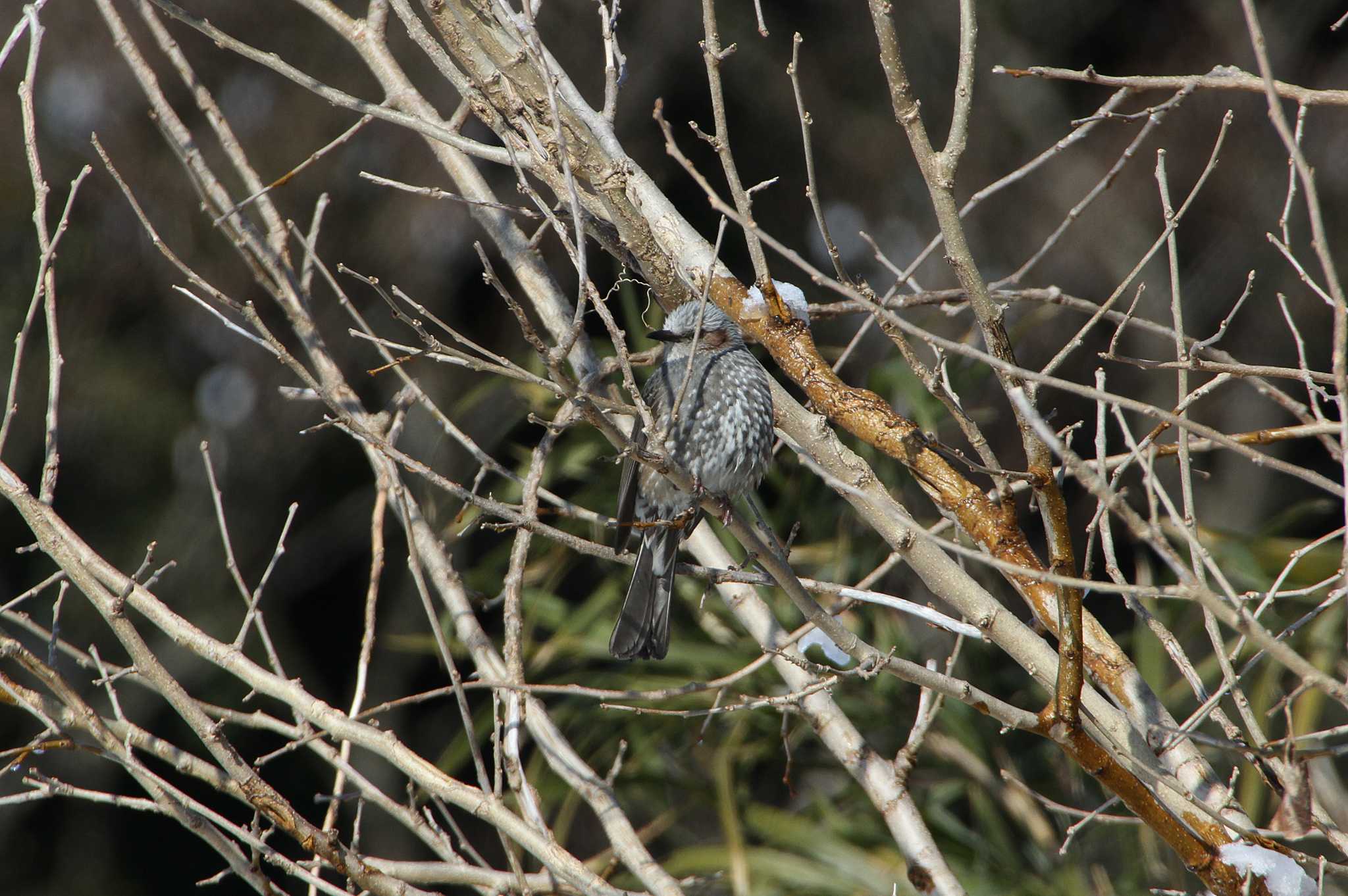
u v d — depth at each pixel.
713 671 10.35
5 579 18.52
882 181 19.83
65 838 18.27
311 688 18.97
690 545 7.97
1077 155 19.45
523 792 6.49
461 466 15.58
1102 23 20.14
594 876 5.97
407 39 16.92
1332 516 15.74
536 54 5.37
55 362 6.30
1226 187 18.88
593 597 10.71
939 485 5.80
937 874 7.04
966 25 4.74
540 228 7.89
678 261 6.57
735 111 19.53
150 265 18.41
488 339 18.30
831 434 6.11
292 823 6.03
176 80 17.47
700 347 7.80
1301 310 18.30
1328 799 8.23
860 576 10.44
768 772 11.19
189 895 18.59
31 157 6.29
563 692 6.08
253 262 7.54
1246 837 5.15
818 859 9.27
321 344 7.55
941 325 11.73
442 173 17.69
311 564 19.42
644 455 5.15
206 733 6.09
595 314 12.20
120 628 6.16
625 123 18.61
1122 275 18.97
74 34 17.16
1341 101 5.19
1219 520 17.95
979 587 5.83
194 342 19.44
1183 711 9.50
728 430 7.69
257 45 17.66
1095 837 9.62
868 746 7.45
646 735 10.47
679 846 11.69
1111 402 4.23
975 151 19.92
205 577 18.98
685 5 18.81
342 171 17.91
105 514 19.05
